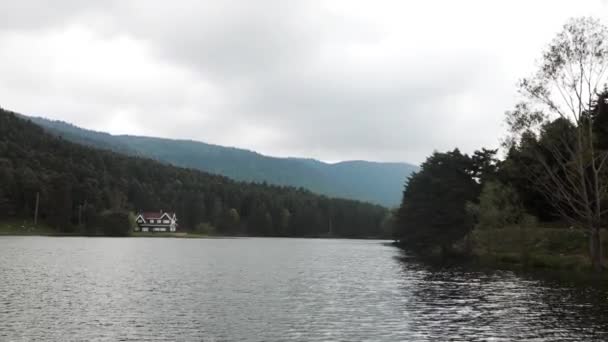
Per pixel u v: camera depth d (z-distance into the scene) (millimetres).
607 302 37469
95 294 39969
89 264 68188
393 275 59344
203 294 41125
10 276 50562
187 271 61719
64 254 87438
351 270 66625
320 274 60344
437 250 109562
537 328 28359
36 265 63531
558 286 47312
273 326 28656
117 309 33406
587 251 70250
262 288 45562
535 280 52812
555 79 58438
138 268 64438
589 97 58812
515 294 41875
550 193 74625
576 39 57531
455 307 35281
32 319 29547
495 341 25469
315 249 138875
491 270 66188
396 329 28062
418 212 106562
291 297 39906
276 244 176875
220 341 25234
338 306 35531
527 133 60219
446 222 99000
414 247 129125
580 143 59375
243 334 26688
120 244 139625
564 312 33250
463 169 105938
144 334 26469
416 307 35250
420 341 25422
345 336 26406
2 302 34969
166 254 97750
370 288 46125
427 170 112062
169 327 28156
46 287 43250
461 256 96250
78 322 29047
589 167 69750
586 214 64125
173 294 40906
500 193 87875
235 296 40156
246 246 150375
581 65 57938
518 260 75938
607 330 27844
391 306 35688
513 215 87188
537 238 81500
